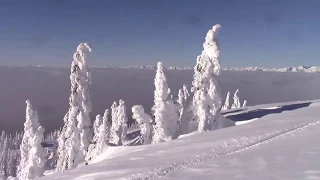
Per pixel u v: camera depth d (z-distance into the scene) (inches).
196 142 933.8
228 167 625.6
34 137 1612.9
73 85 1651.1
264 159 655.8
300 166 585.3
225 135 981.8
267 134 914.1
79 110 1657.2
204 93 1450.5
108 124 1929.1
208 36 1445.6
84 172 729.0
